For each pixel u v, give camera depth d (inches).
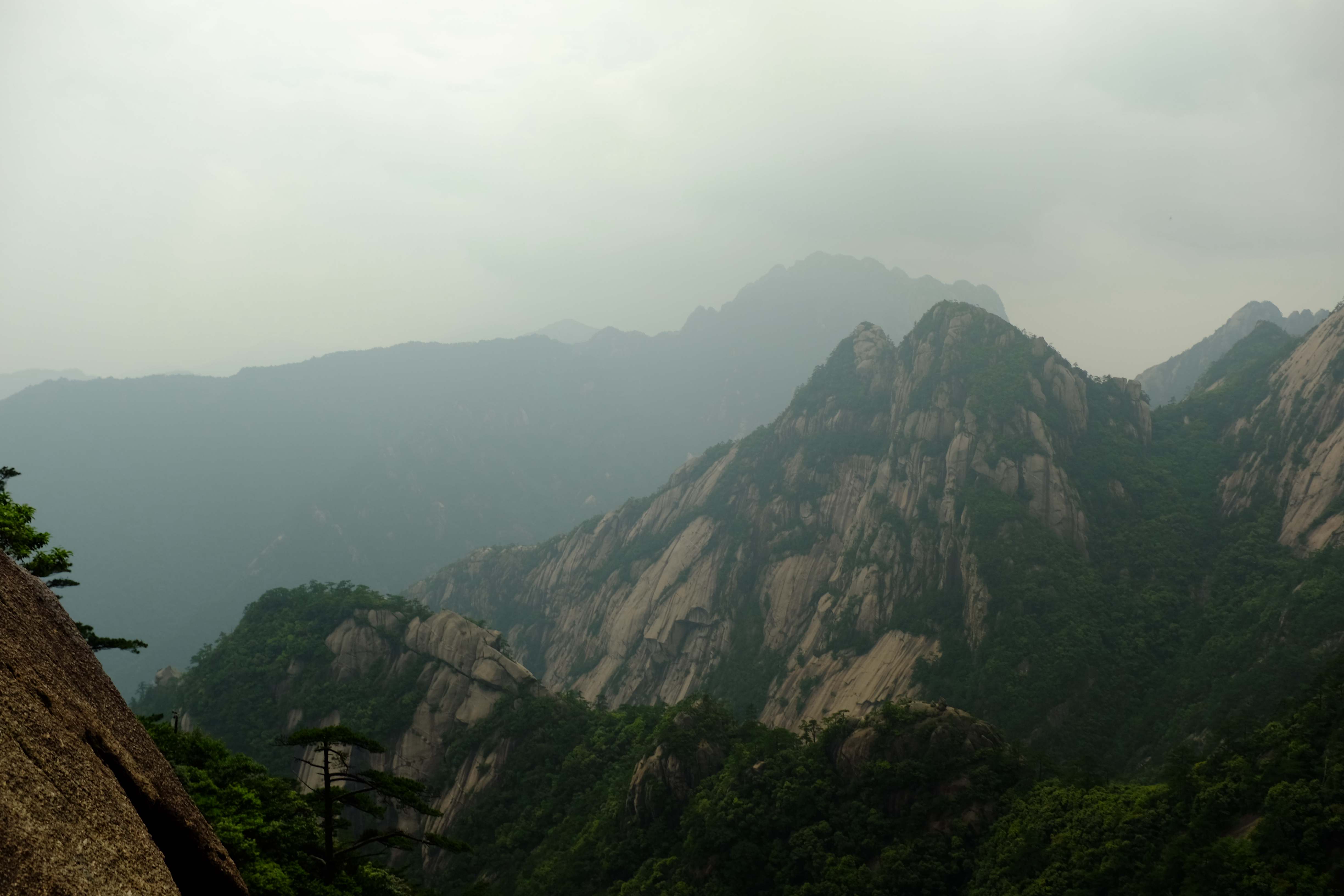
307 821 2042.3
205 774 2026.3
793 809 3469.5
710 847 3447.3
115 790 495.2
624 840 3841.0
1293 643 4970.5
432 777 5226.4
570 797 4648.1
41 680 500.1
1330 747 2810.0
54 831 423.5
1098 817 2974.9
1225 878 2593.5
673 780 3927.2
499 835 4566.9
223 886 618.2
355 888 1866.4
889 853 3137.3
